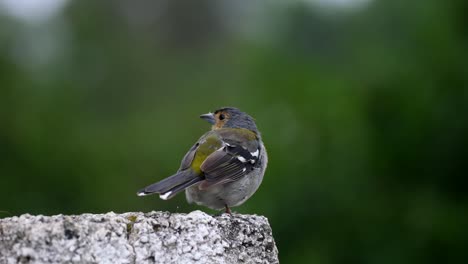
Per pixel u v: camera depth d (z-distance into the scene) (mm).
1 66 18312
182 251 5199
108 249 4906
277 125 14680
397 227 13555
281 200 13680
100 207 16344
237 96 17062
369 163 13898
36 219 4832
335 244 13617
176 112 20906
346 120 14250
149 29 31562
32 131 16812
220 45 30875
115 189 16688
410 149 13672
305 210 13711
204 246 5305
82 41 26797
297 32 18438
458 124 13391
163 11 32219
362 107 14109
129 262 4973
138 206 16719
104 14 28609
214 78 24625
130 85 25812
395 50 14594
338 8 18672
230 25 33219
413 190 13797
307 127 14430
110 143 18141
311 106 14594
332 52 18250
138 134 19062
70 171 16547
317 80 15070
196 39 32719
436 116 13531
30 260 4691
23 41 22547
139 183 17391
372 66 14469
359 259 13570
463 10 13797
